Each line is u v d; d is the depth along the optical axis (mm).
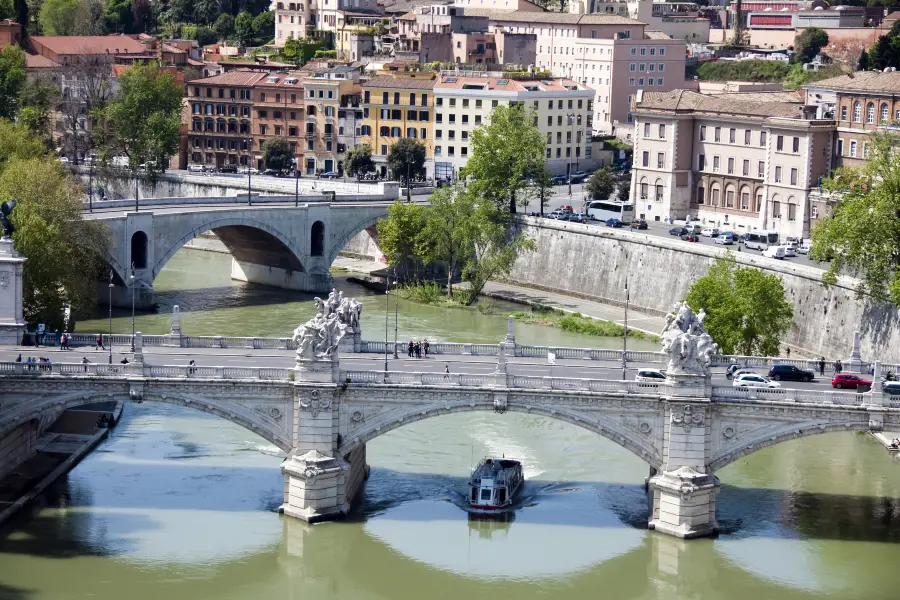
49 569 169375
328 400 180125
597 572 171625
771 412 178625
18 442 194625
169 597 165375
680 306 184250
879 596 166375
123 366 181125
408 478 197250
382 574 171500
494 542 178750
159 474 197375
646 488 194500
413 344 199625
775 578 170125
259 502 188250
